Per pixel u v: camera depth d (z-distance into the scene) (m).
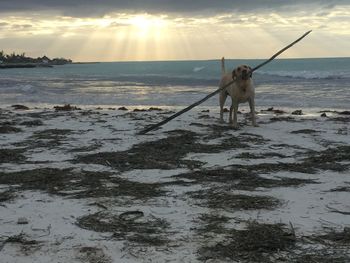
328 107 7.79
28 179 2.92
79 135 4.64
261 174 3.07
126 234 2.00
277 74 18.83
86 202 2.46
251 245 1.84
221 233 1.99
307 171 3.13
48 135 4.63
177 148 3.95
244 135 4.59
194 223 2.12
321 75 17.12
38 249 1.85
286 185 2.77
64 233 2.02
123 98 9.88
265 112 6.94
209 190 2.66
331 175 3.02
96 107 8.31
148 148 3.93
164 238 1.95
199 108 7.82
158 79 17.83
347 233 1.96
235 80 4.73
